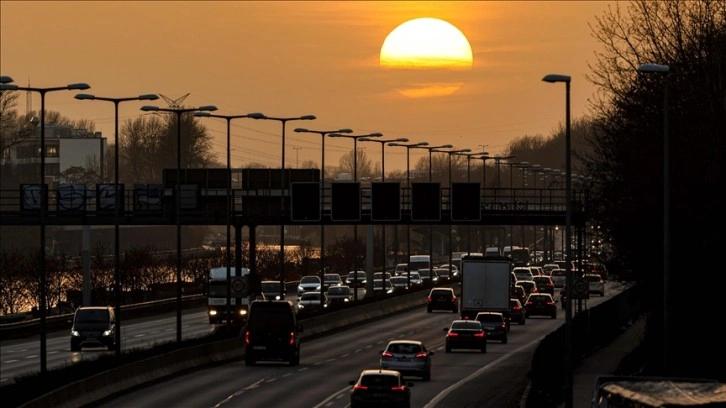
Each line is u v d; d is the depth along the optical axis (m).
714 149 184.62
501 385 178.50
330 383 180.00
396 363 182.88
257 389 172.12
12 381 186.75
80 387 150.75
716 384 81.44
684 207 183.75
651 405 73.50
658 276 199.38
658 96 197.88
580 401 154.38
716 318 191.88
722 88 191.88
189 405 153.88
